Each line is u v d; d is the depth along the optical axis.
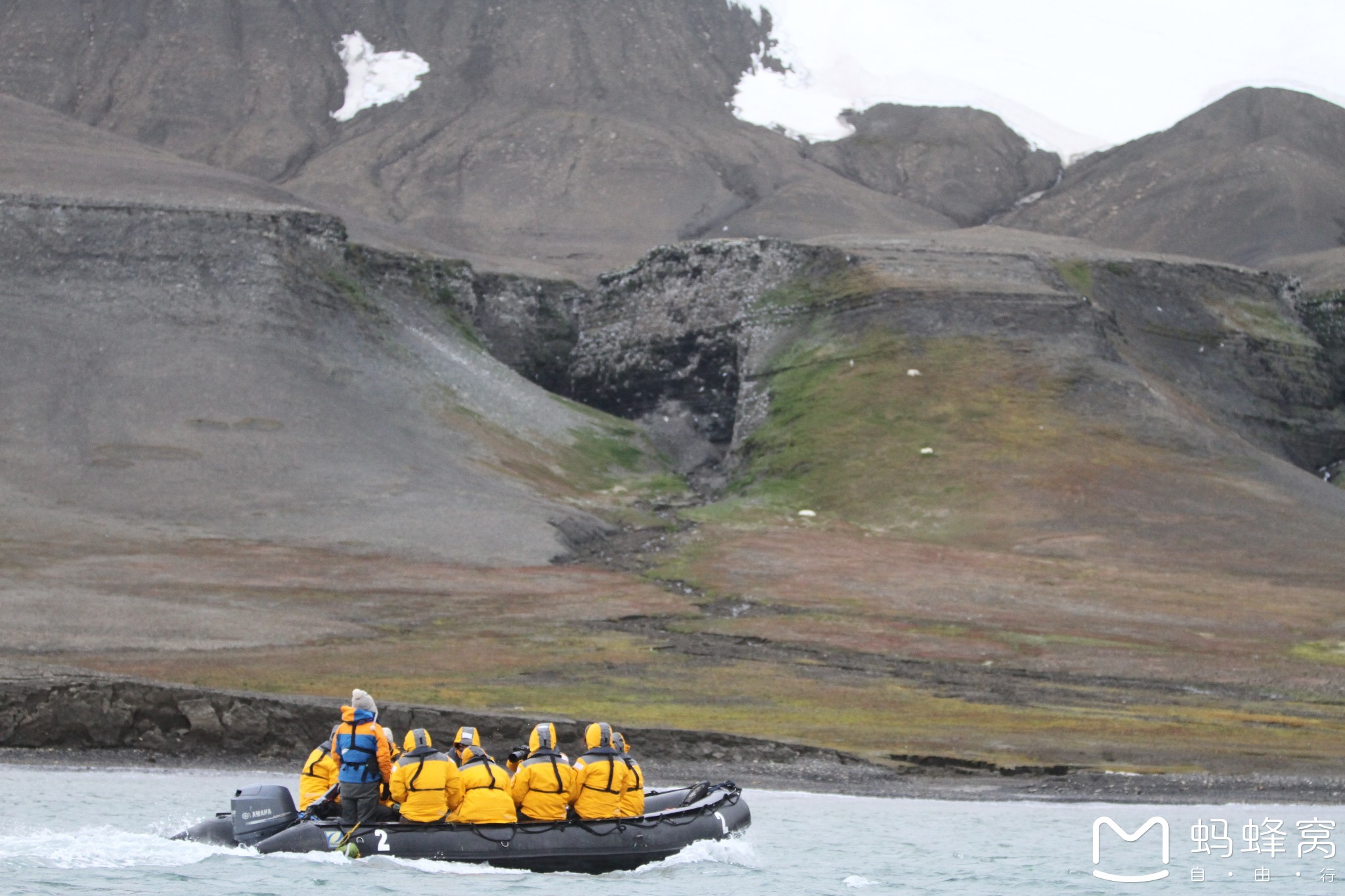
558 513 107.94
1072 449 124.50
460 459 119.56
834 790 44.78
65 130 185.38
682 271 167.12
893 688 65.31
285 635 68.00
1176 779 47.72
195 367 118.00
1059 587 93.12
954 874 30.23
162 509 97.00
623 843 27.47
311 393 119.62
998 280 154.75
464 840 26.64
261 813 27.73
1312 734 57.41
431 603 80.19
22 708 44.19
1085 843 35.62
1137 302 163.75
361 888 24.69
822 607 85.81
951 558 102.25
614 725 48.97
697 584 92.00
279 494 102.12
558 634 74.38
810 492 124.38
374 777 27.36
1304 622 85.06
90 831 30.30
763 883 27.62
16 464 100.88
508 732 46.91
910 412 132.50
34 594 69.81
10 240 129.62
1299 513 114.12
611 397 164.25
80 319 122.44
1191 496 116.88
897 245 168.25
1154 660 74.25
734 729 52.91
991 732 55.31
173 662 58.53
